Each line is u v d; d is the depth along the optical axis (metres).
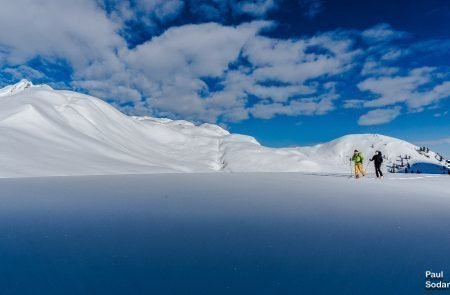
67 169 23.95
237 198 10.28
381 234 6.12
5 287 3.85
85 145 41.03
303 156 121.44
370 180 18.64
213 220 7.15
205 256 4.92
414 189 13.65
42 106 51.38
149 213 7.81
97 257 4.82
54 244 5.38
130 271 4.34
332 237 5.91
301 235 6.04
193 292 3.79
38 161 24.34
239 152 112.19
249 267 4.51
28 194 10.98
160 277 4.17
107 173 25.39
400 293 3.81
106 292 3.76
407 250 5.24
